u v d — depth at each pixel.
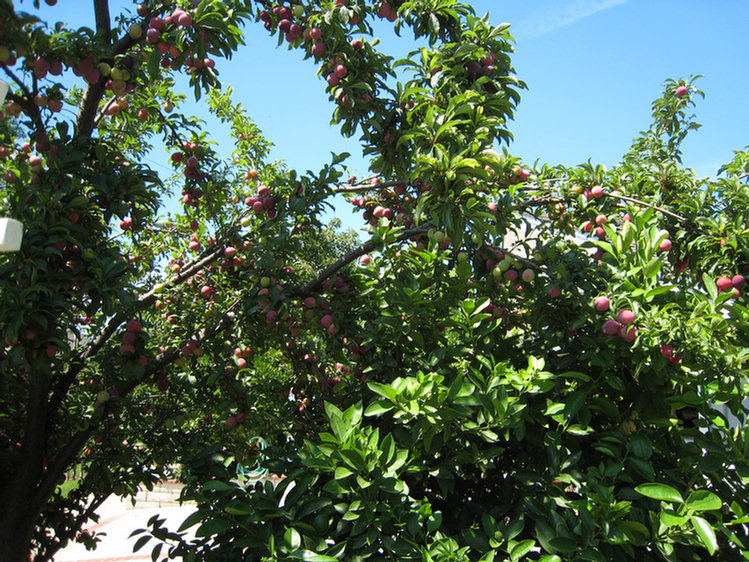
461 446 2.41
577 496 2.31
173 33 2.61
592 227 3.17
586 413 2.40
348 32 3.24
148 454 3.66
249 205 3.49
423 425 2.19
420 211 2.61
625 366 2.53
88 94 2.76
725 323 2.24
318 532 2.15
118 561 7.30
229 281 4.09
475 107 2.91
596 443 2.39
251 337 3.73
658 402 2.46
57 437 3.16
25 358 2.21
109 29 2.85
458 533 2.39
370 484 2.00
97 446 3.27
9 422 3.05
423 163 2.62
